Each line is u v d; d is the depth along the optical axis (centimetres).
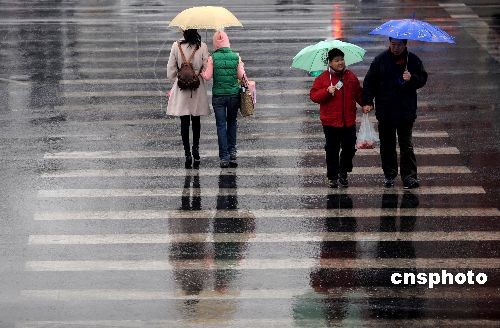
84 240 2947
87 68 4828
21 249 2881
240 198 3278
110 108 4228
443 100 4366
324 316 2478
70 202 3238
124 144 3797
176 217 3120
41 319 2464
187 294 2600
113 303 2552
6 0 6400
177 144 3812
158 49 5194
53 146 3756
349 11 6053
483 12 6066
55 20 5819
